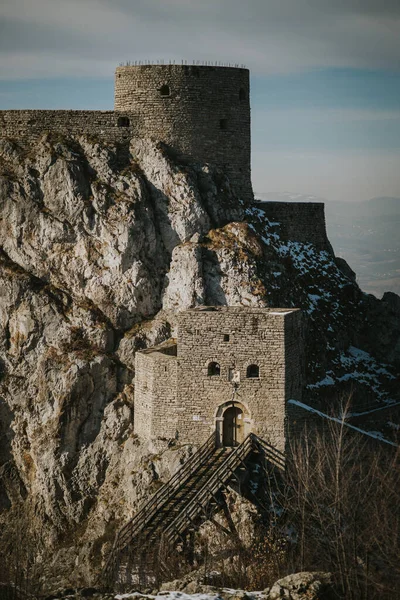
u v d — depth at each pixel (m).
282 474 82.62
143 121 105.62
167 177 102.25
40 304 100.12
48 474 95.12
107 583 67.88
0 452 100.19
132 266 99.56
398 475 75.50
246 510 78.19
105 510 89.88
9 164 105.06
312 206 111.94
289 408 83.94
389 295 107.94
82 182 102.06
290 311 86.62
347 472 76.75
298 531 73.81
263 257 100.56
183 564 72.69
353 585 60.97
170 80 105.19
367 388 99.56
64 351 98.12
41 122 106.31
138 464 88.69
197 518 75.62
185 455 85.62
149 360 89.62
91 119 105.75
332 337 102.69
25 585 63.44
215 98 106.19
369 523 69.19
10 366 100.50
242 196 108.12
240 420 85.31
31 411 98.69
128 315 99.38
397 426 95.81
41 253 102.00
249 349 84.44
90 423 96.25
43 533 93.75
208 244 99.88
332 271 110.31
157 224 101.62
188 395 86.19
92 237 101.12
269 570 68.88
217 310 86.94
